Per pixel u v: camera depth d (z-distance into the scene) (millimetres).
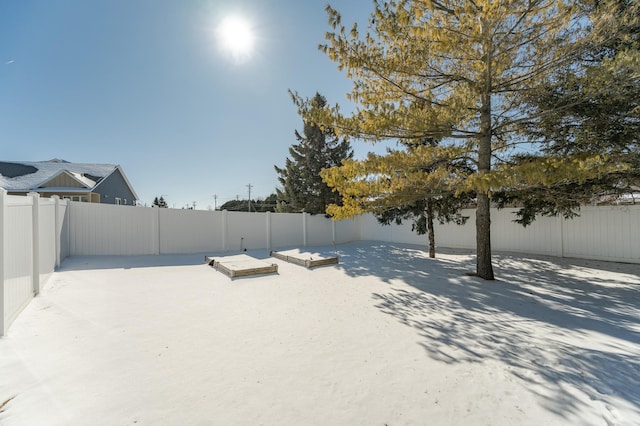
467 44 5426
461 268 8000
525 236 10508
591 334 3471
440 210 10102
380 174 6562
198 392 2258
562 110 5848
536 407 2090
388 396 2236
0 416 1890
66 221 7855
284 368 2670
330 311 4414
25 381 2314
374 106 5668
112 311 4137
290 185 18422
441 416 1998
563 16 5164
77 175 17500
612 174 6117
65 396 2143
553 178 4871
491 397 2219
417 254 10984
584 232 9086
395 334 3518
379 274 7277
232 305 4652
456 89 6523
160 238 10023
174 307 4477
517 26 5391
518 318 4094
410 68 5688
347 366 2719
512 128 6773
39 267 4578
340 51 5539
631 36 5586
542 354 2938
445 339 3363
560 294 5332
